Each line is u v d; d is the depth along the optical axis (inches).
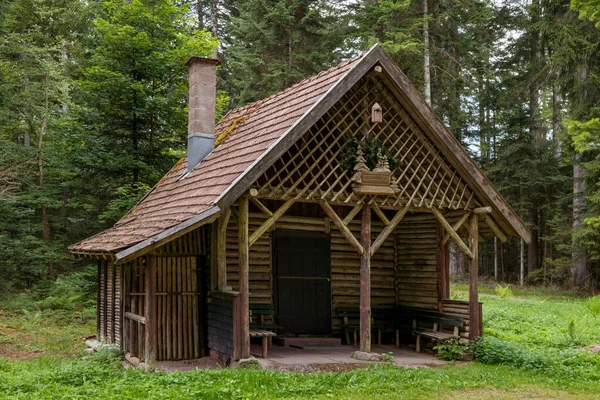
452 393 351.6
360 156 463.2
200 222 393.4
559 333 620.1
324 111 438.6
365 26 1013.2
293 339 525.0
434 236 552.4
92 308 717.9
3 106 830.5
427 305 549.3
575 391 367.9
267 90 1042.7
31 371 389.1
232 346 429.7
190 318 489.1
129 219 581.9
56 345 532.4
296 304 537.6
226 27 1160.8
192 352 485.4
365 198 472.1
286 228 541.0
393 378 379.6
